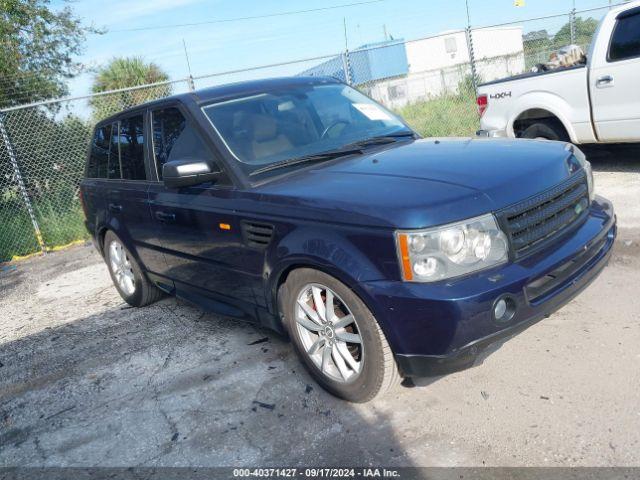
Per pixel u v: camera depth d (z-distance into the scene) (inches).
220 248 144.4
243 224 132.6
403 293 101.8
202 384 146.1
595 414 106.7
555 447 100.2
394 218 102.4
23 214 375.6
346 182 121.3
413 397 123.1
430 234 100.2
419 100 526.9
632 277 162.9
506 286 101.4
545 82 279.0
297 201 120.1
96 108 399.2
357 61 514.0
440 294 99.3
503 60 567.2
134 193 180.7
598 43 255.0
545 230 113.6
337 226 111.3
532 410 111.3
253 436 120.0
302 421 122.2
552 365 125.2
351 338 118.1
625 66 245.1
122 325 201.3
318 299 122.8
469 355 102.0
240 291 145.9
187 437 124.0
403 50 949.8
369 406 123.0
